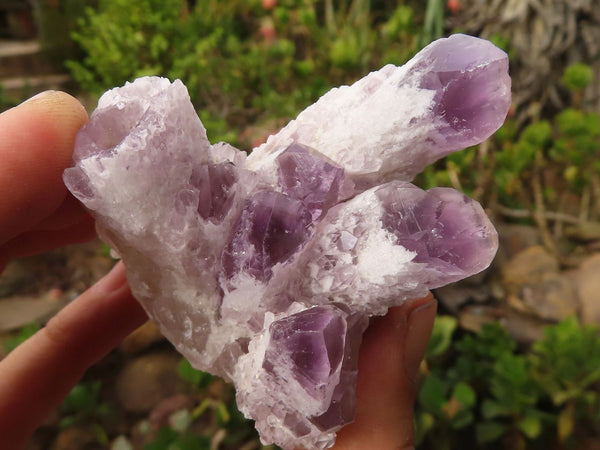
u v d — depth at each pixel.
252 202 0.09
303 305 0.09
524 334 0.25
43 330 0.13
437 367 0.25
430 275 0.08
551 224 0.33
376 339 0.10
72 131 0.09
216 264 0.09
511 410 0.22
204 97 0.37
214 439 0.23
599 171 0.30
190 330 0.10
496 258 0.29
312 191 0.09
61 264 0.32
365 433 0.10
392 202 0.08
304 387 0.08
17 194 0.09
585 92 0.37
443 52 0.08
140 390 0.25
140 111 0.08
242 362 0.09
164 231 0.09
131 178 0.08
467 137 0.09
